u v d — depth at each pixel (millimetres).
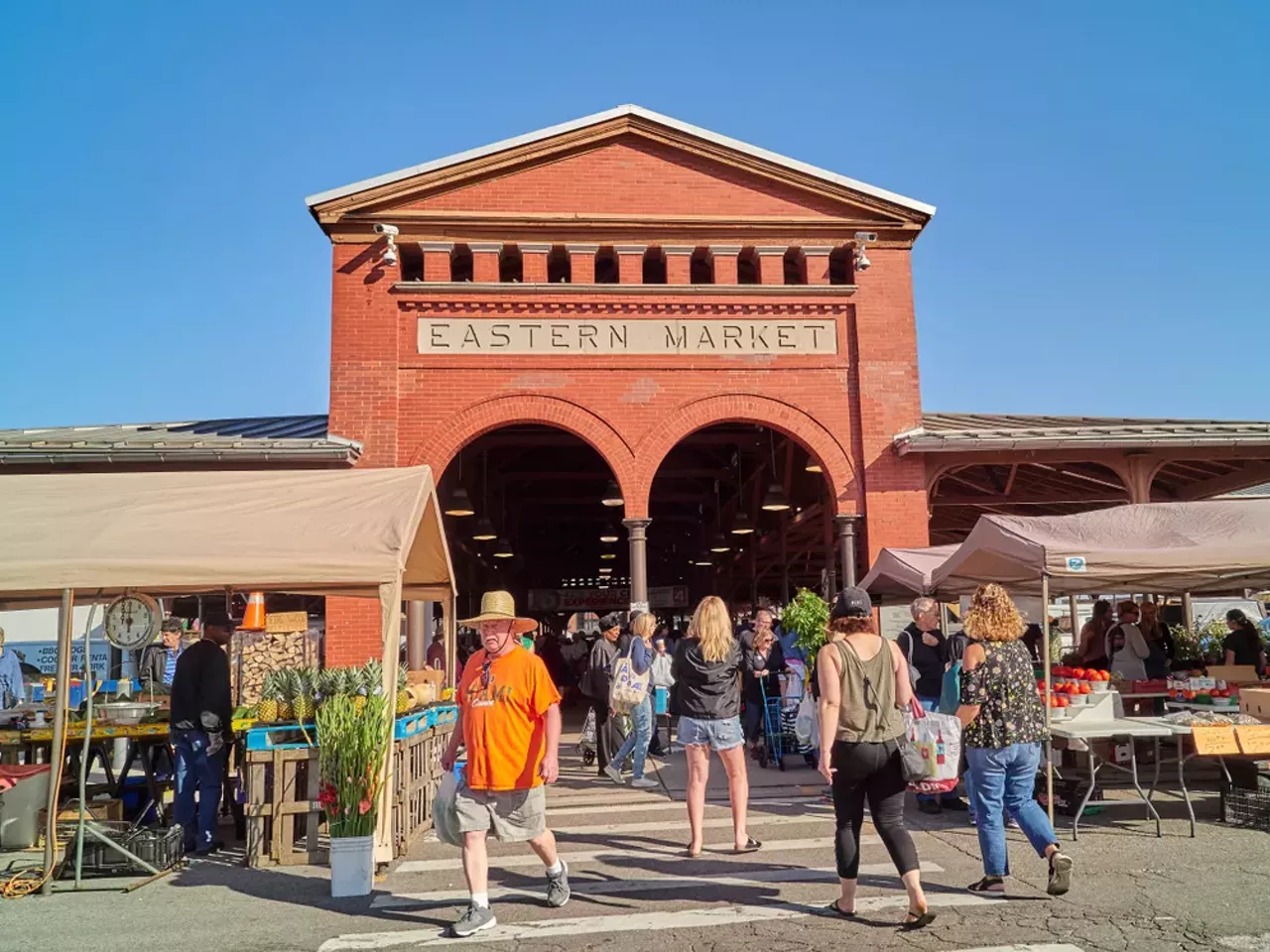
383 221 15461
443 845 8266
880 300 16031
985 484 20922
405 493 8289
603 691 12461
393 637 7258
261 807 7750
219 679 8484
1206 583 11797
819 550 27609
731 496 28531
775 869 7016
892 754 5637
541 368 15305
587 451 25234
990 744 6141
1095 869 6805
